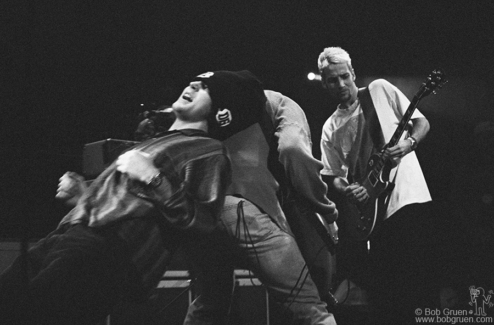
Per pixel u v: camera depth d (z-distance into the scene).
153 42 4.80
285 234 2.05
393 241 3.13
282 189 2.23
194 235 1.71
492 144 4.03
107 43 4.65
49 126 4.32
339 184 3.28
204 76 2.07
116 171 1.73
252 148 2.15
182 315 2.57
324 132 3.45
